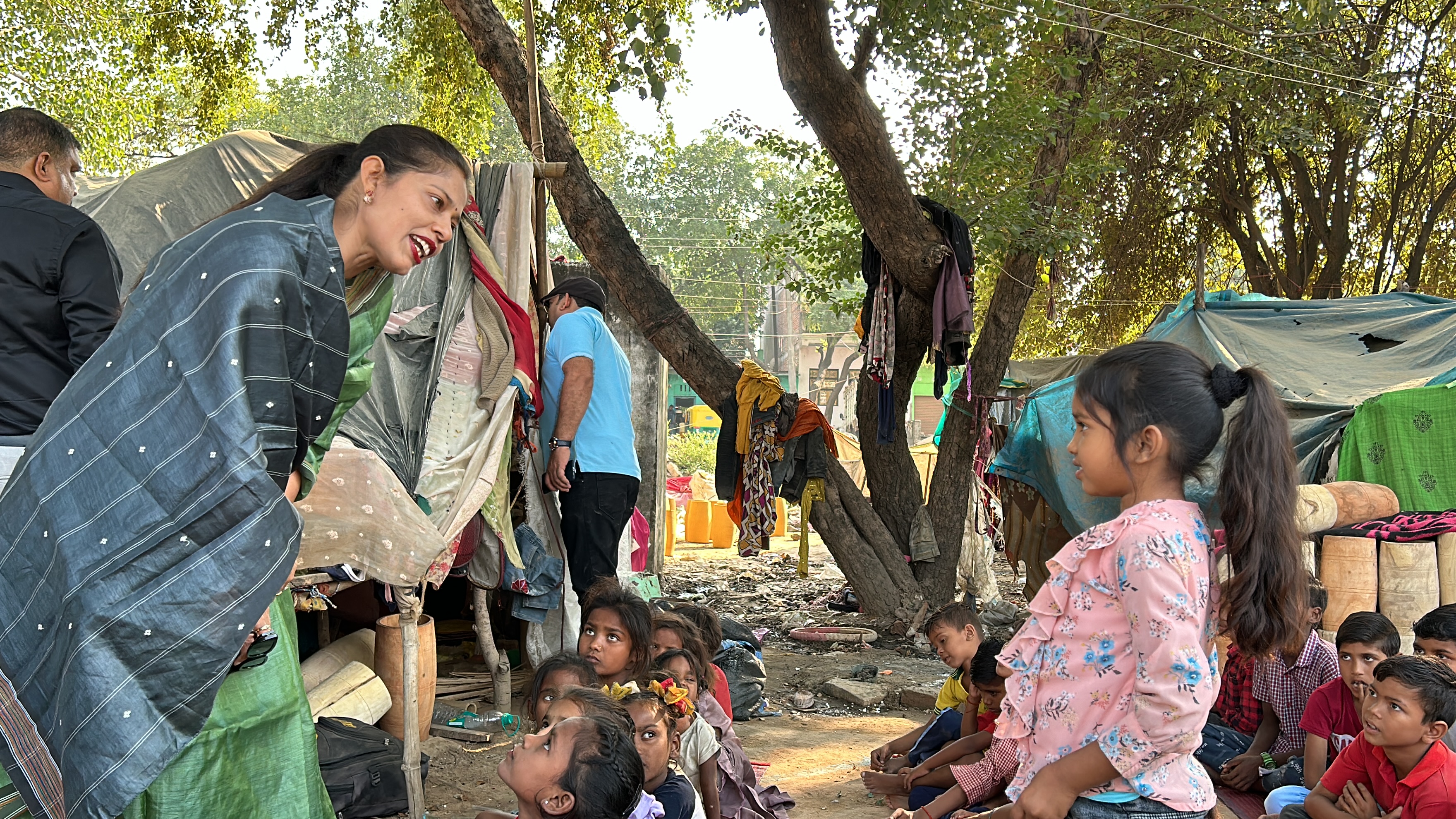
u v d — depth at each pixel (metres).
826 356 40.69
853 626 9.08
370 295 2.48
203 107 13.55
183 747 2.01
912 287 8.47
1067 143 9.70
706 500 17.59
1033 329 22.11
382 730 4.77
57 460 2.05
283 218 2.12
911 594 9.08
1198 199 19.55
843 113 7.60
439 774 4.57
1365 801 3.52
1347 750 3.66
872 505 9.56
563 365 5.56
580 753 2.24
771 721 6.17
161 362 2.04
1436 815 3.27
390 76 14.37
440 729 5.08
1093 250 18.05
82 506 2.02
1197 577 1.97
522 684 5.93
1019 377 13.42
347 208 2.26
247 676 2.87
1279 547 2.01
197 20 12.95
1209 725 4.95
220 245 2.07
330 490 3.56
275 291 2.05
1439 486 7.38
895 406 9.23
